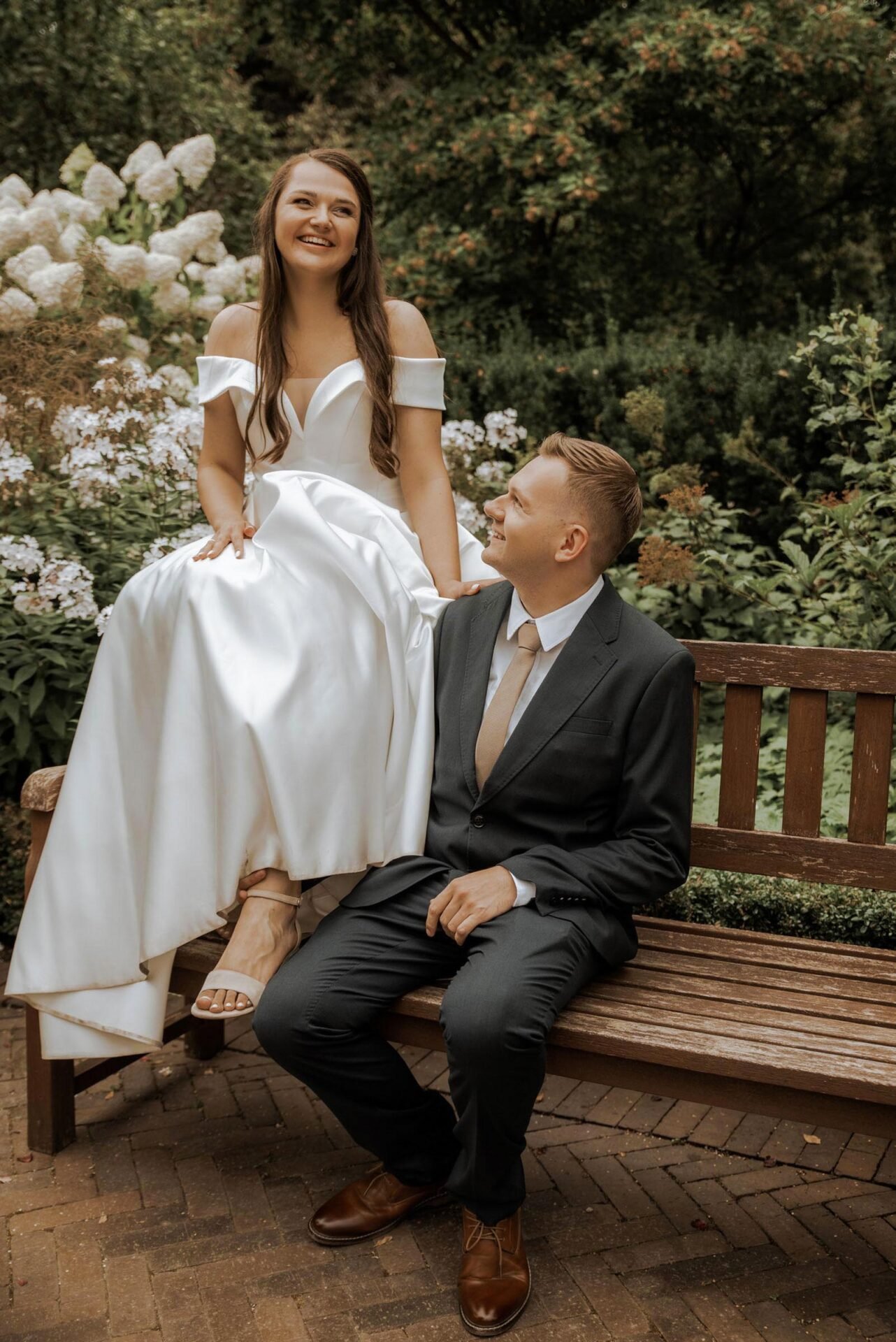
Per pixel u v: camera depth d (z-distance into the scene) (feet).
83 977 7.54
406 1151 7.45
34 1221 7.70
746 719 8.57
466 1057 6.38
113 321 16.03
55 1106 8.45
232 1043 10.25
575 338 29.99
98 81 29.86
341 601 7.37
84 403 14.02
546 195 27.09
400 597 7.75
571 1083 9.61
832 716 14.53
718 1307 6.91
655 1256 7.38
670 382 19.88
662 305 33.45
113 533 13.48
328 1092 7.10
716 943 8.07
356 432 8.86
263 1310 6.85
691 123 30.68
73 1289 7.04
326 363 8.90
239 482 9.32
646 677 7.19
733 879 10.97
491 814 7.41
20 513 13.50
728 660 8.54
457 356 22.79
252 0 33.47
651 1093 6.63
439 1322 6.77
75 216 18.53
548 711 7.27
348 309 8.92
